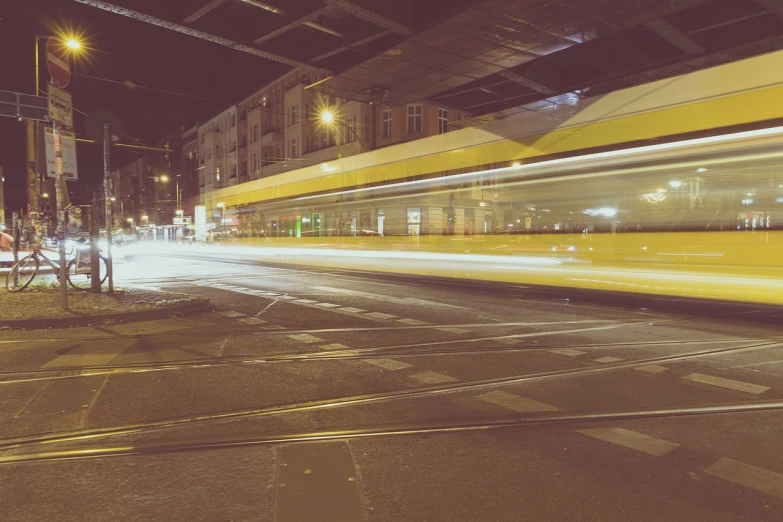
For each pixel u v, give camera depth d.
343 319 8.81
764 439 3.78
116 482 3.12
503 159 11.91
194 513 2.77
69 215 11.88
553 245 10.88
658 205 9.20
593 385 5.09
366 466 3.33
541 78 21.56
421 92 22.03
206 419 4.15
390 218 15.02
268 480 3.13
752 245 8.02
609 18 14.76
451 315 9.32
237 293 12.41
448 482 3.12
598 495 2.97
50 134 9.12
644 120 9.43
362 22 16.58
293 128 46.25
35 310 8.52
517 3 13.96
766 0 14.80
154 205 78.06
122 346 6.65
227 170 59.53
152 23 15.34
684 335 7.58
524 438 3.80
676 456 3.49
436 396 4.73
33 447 3.62
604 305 10.83
